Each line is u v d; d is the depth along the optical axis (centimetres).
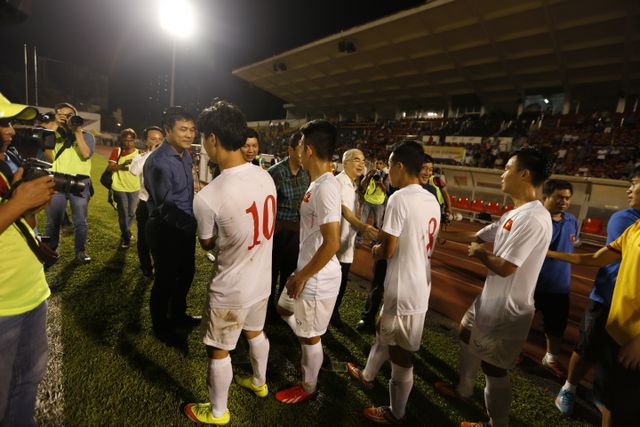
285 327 308
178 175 257
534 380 269
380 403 223
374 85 2948
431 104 2902
